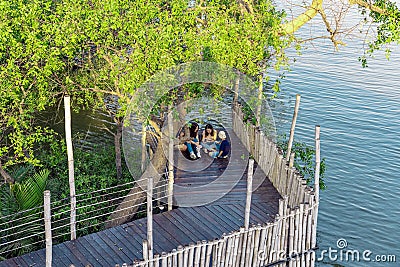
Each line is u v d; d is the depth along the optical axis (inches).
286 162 588.7
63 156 739.4
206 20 614.2
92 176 701.3
